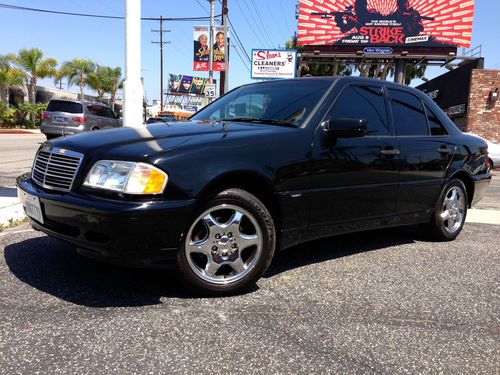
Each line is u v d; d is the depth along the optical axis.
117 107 56.81
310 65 34.31
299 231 3.77
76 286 3.48
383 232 5.79
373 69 33.12
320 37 25.70
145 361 2.50
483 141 6.00
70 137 3.67
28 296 3.27
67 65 47.66
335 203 3.96
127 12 7.66
